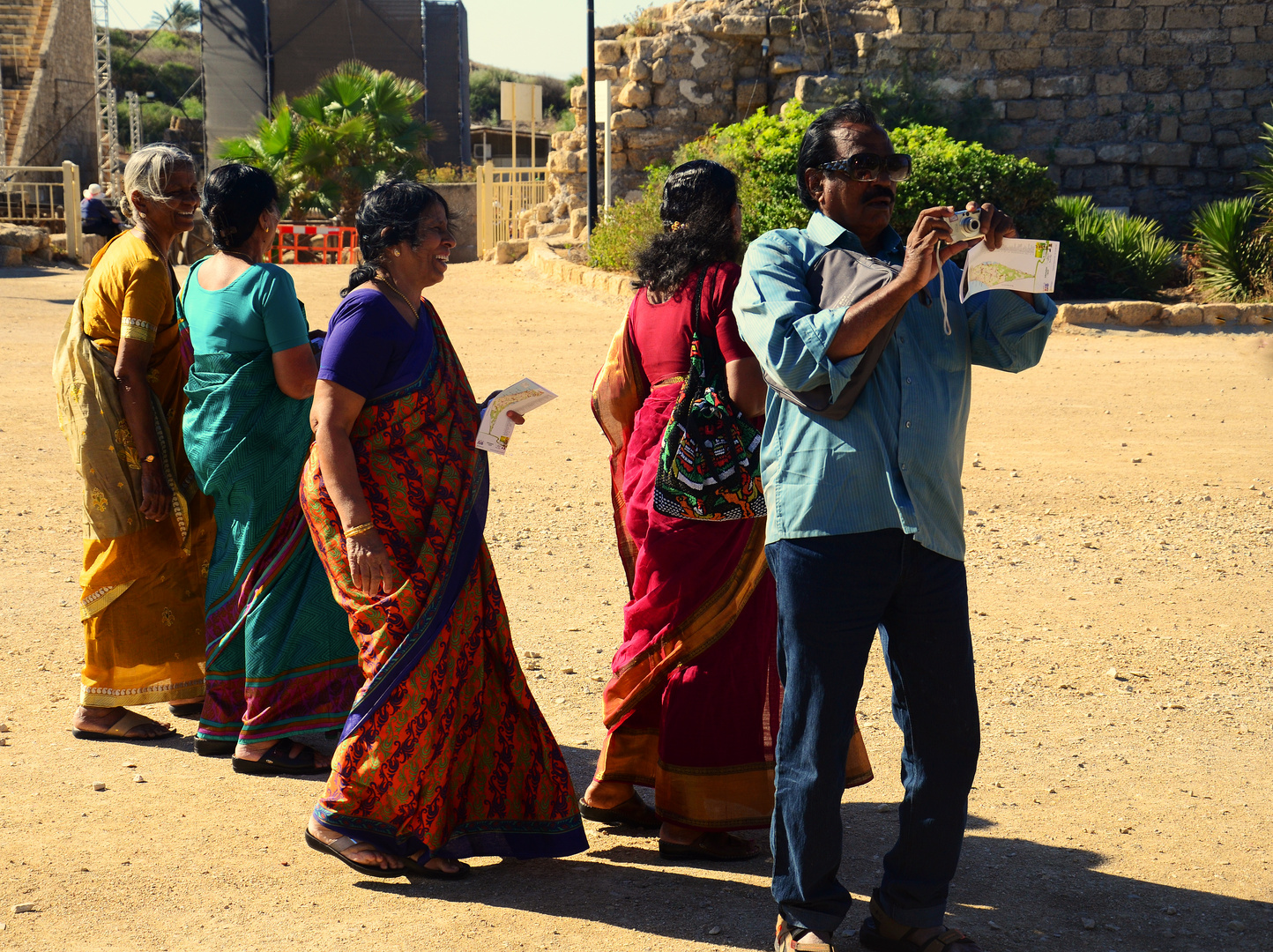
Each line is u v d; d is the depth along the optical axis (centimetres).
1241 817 366
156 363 419
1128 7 2112
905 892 286
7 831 344
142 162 410
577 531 698
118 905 304
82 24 4284
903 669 282
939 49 2127
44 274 2111
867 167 280
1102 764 406
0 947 281
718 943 293
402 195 328
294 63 3403
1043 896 318
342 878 324
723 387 334
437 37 3888
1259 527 710
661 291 342
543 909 311
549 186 2372
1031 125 2134
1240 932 300
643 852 353
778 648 286
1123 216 1797
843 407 269
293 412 393
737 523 334
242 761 395
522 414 335
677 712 339
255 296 384
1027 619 559
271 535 394
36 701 450
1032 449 907
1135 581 617
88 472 407
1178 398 1098
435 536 324
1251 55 2105
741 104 2166
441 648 322
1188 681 485
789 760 280
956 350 281
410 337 327
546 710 449
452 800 334
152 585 421
